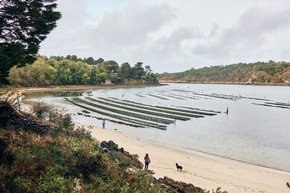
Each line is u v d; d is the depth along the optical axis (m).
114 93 135.38
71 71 168.62
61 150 14.04
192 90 188.25
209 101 111.06
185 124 54.84
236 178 24.81
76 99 91.75
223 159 31.67
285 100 125.56
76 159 13.86
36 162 11.79
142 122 52.97
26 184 10.18
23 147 13.18
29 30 17.00
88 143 17.52
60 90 134.25
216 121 60.97
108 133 40.03
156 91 166.12
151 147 33.78
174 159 29.11
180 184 18.91
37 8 16.59
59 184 10.72
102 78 188.50
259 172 27.48
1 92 18.98
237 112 79.25
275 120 66.00
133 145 33.69
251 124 59.19
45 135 16.12
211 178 23.91
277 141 43.28
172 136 43.06
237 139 43.75
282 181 25.14
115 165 15.52
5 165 11.34
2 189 9.70
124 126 48.72
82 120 52.66
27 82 126.44
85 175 13.55
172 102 100.69
